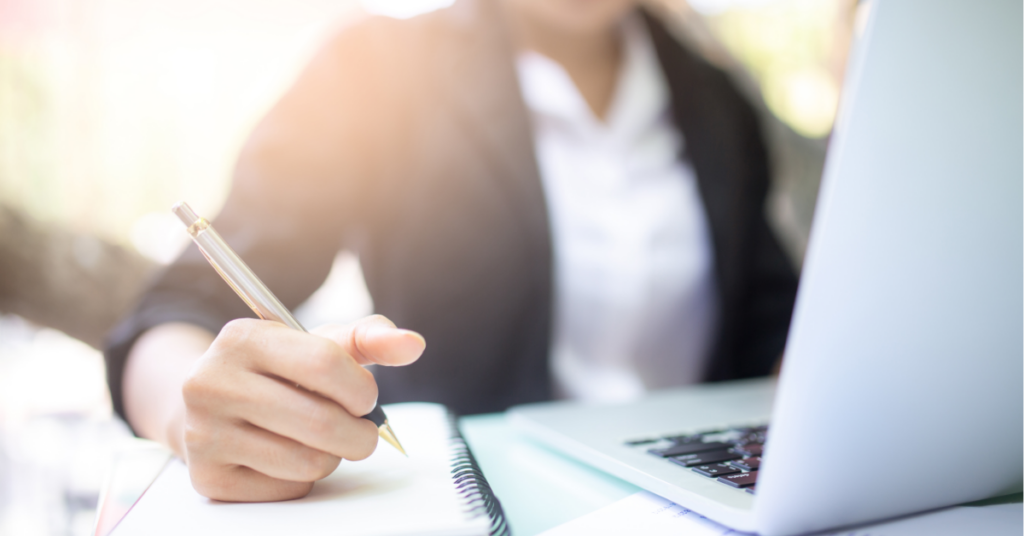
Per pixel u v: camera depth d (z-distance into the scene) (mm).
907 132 220
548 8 1048
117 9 1657
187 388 291
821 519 257
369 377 286
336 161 916
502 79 972
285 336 289
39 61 1606
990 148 240
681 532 286
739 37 2082
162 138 1702
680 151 1068
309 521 266
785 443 237
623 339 990
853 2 1977
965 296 246
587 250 971
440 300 922
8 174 1571
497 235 921
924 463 268
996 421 277
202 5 1715
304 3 1770
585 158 1011
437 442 396
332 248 932
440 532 254
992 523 292
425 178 949
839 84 1960
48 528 1476
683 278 1017
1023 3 249
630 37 1104
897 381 242
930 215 229
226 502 296
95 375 1614
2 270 1577
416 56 990
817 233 220
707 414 521
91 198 1645
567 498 357
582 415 522
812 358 227
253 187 854
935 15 221
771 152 1184
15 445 1522
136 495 340
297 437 283
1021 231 253
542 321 921
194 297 615
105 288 1645
